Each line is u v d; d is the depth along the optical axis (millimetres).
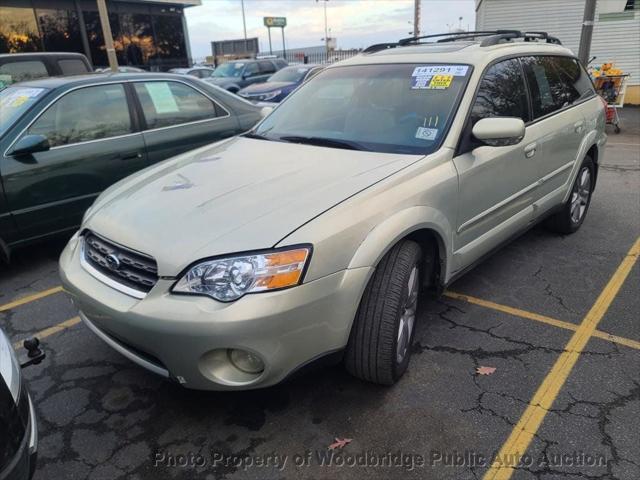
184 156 3436
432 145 2959
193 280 2125
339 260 2264
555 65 4273
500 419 2492
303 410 2590
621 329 3232
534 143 3631
